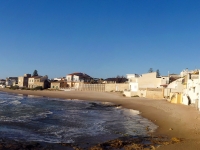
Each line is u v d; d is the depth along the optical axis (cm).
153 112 4241
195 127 2684
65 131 2544
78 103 6569
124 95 8906
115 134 2450
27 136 2264
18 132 2409
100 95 9506
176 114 3756
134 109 5041
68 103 6525
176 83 6938
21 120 3119
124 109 5094
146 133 2505
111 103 6525
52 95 10050
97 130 2645
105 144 2005
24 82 15588
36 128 2650
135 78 9494
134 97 8044
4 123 2836
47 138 2219
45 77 15375
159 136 2333
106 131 2598
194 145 1905
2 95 10038
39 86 14325
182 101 5634
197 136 2281
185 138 2208
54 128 2684
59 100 7712
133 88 8825
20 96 9581
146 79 8475
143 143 2041
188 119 3209
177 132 2488
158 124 3084
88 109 5012
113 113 4350
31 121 3084
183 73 8850
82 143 2067
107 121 3331
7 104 5578
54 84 14075
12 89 15038
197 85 4656
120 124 3083
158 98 7406
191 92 5106
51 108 4994
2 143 1955
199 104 4194
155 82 8350
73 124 2991
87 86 12656
